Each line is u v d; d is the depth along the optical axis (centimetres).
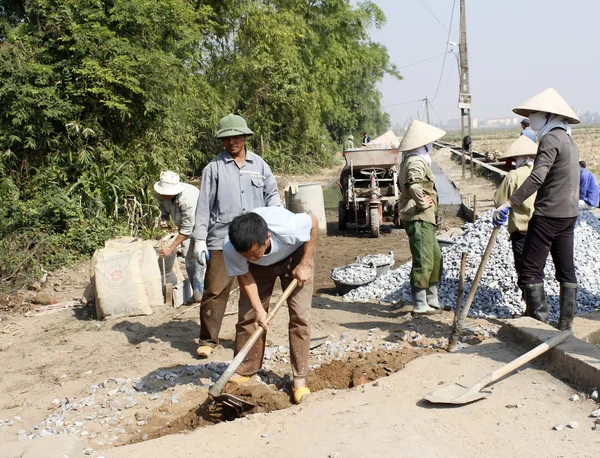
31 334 704
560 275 574
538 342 506
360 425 400
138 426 447
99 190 1166
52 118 1148
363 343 592
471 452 357
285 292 455
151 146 1324
